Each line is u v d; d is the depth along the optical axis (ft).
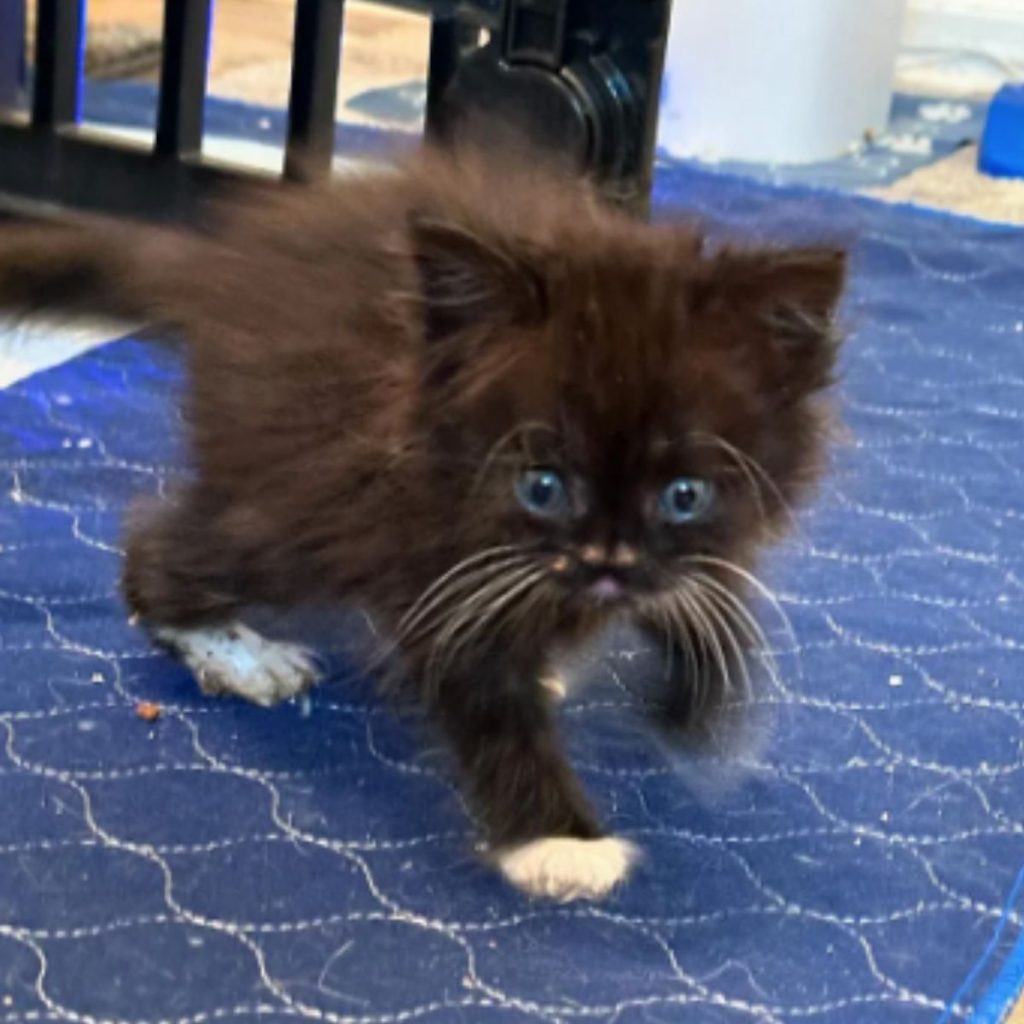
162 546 1.44
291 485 1.26
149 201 2.20
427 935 1.19
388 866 1.26
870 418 2.09
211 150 2.62
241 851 1.26
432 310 1.15
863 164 3.20
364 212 1.32
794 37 3.12
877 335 2.35
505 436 1.14
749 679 1.43
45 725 1.38
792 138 3.19
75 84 2.26
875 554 1.77
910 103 3.66
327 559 1.26
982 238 2.73
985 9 3.82
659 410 1.13
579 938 1.20
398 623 1.25
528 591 1.18
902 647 1.60
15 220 2.12
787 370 1.20
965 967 1.19
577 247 1.19
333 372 1.23
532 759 1.27
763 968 1.18
